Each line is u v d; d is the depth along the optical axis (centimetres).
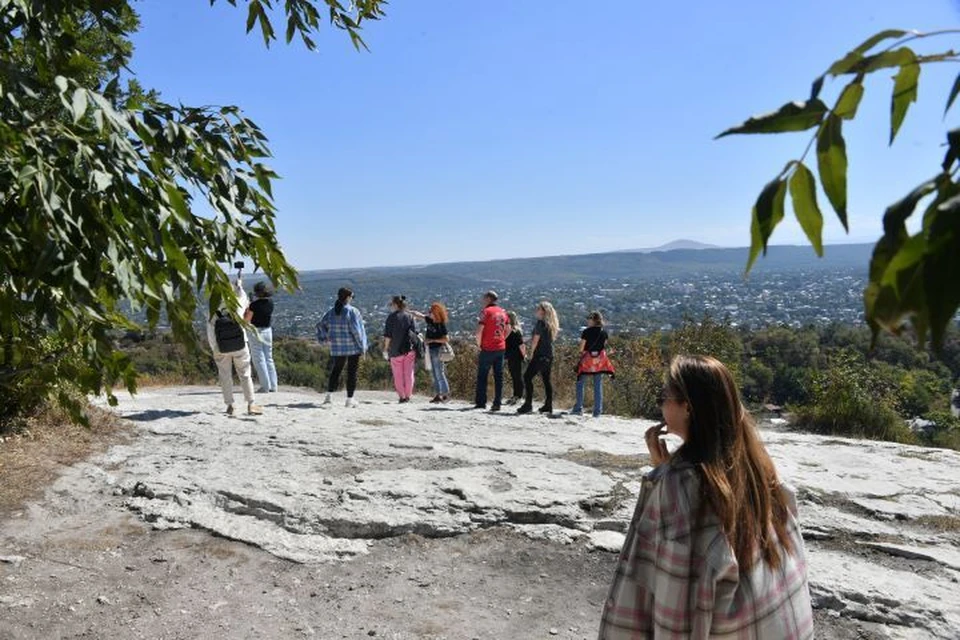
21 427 755
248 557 524
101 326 269
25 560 502
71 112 226
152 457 733
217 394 1311
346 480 662
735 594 207
